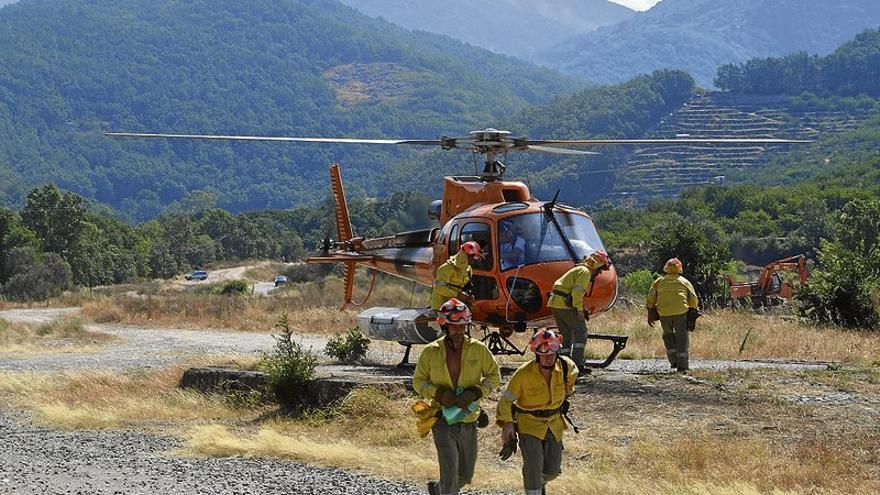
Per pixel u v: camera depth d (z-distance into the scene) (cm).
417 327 1753
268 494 1026
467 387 873
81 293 6931
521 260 1573
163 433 1428
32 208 9769
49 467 1178
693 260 3612
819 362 1767
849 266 2666
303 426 1430
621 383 1448
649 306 1600
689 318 1579
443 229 1705
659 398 1361
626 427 1249
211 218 14375
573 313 1463
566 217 1622
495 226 1595
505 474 1089
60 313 4988
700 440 1143
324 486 1061
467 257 1458
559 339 870
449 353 876
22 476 1123
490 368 879
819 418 1239
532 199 1712
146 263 11850
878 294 2630
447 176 1784
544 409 875
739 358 1892
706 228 8706
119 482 1085
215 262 13325
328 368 1852
